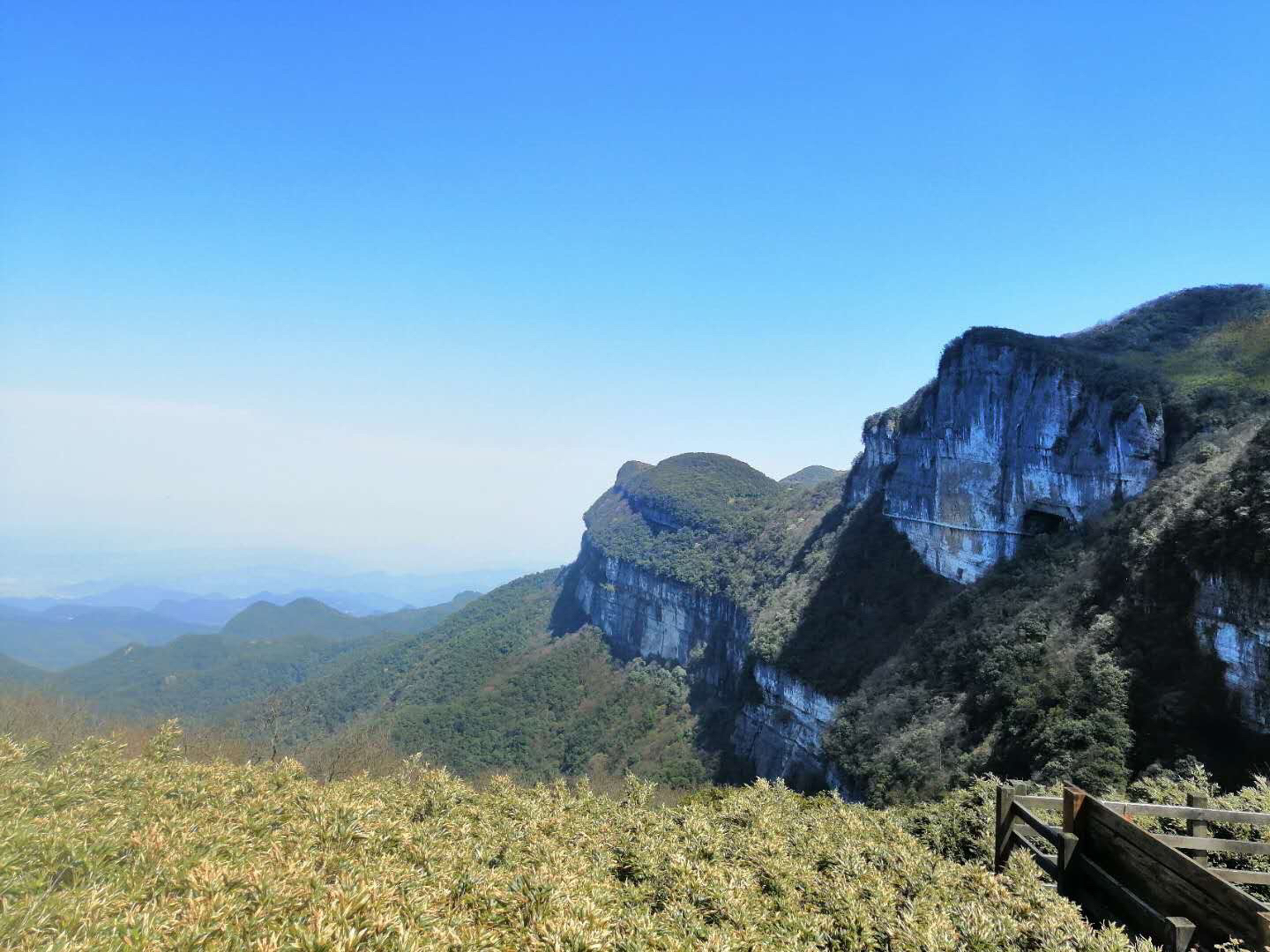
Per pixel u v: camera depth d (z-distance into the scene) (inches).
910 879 688.4
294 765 1015.6
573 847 799.1
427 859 660.7
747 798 1168.8
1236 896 398.0
